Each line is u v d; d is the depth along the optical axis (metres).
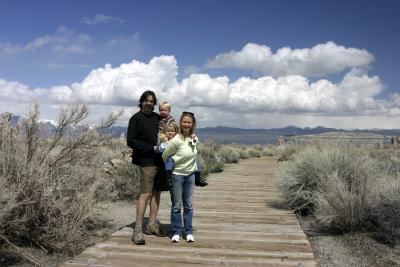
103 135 7.57
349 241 6.48
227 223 7.56
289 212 8.66
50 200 6.13
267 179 15.45
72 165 7.25
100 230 7.16
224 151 26.50
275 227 7.23
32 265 5.36
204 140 27.86
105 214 8.48
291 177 9.14
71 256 5.76
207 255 5.61
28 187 5.97
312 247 6.32
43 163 6.43
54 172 6.66
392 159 13.38
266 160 29.00
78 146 7.23
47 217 6.06
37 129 6.77
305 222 7.96
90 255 5.58
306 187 8.87
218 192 11.84
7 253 5.60
